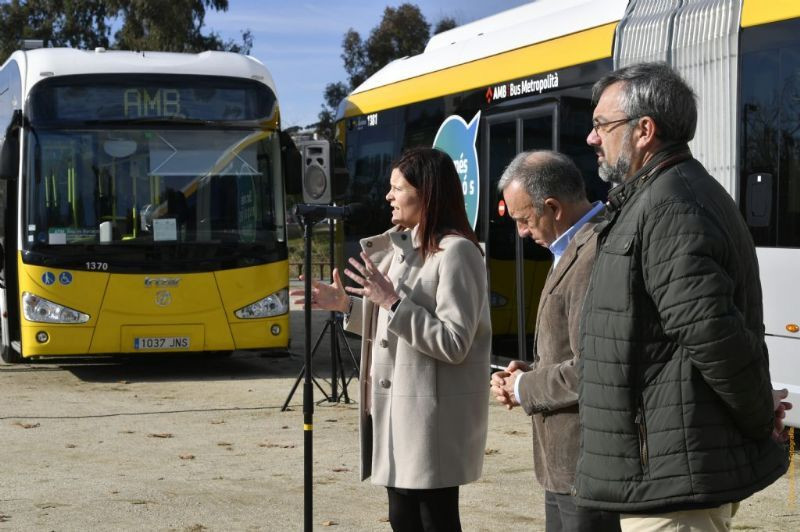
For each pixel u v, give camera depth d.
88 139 12.26
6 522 6.55
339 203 15.72
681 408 3.21
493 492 7.29
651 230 3.25
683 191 3.26
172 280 12.23
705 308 3.11
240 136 12.66
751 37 8.65
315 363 14.41
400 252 4.48
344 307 4.78
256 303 12.50
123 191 12.25
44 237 12.02
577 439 3.90
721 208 3.30
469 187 12.33
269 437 9.23
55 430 9.54
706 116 9.02
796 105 8.26
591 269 3.85
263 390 11.90
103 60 12.49
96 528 6.42
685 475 3.19
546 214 4.06
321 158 10.77
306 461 5.46
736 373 3.12
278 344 12.60
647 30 9.71
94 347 12.07
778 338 8.28
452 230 4.42
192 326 12.29
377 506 6.95
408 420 4.35
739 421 3.23
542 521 6.56
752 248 3.40
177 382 12.53
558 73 10.84
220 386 12.20
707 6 9.12
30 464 8.20
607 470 3.32
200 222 12.40
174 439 9.16
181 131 12.48
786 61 8.35
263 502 7.05
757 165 8.55
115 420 10.02
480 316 4.41
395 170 4.47
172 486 7.50
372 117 14.91
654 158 3.38
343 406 10.72
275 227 12.66
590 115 10.37
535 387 3.92
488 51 12.20
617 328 3.31
